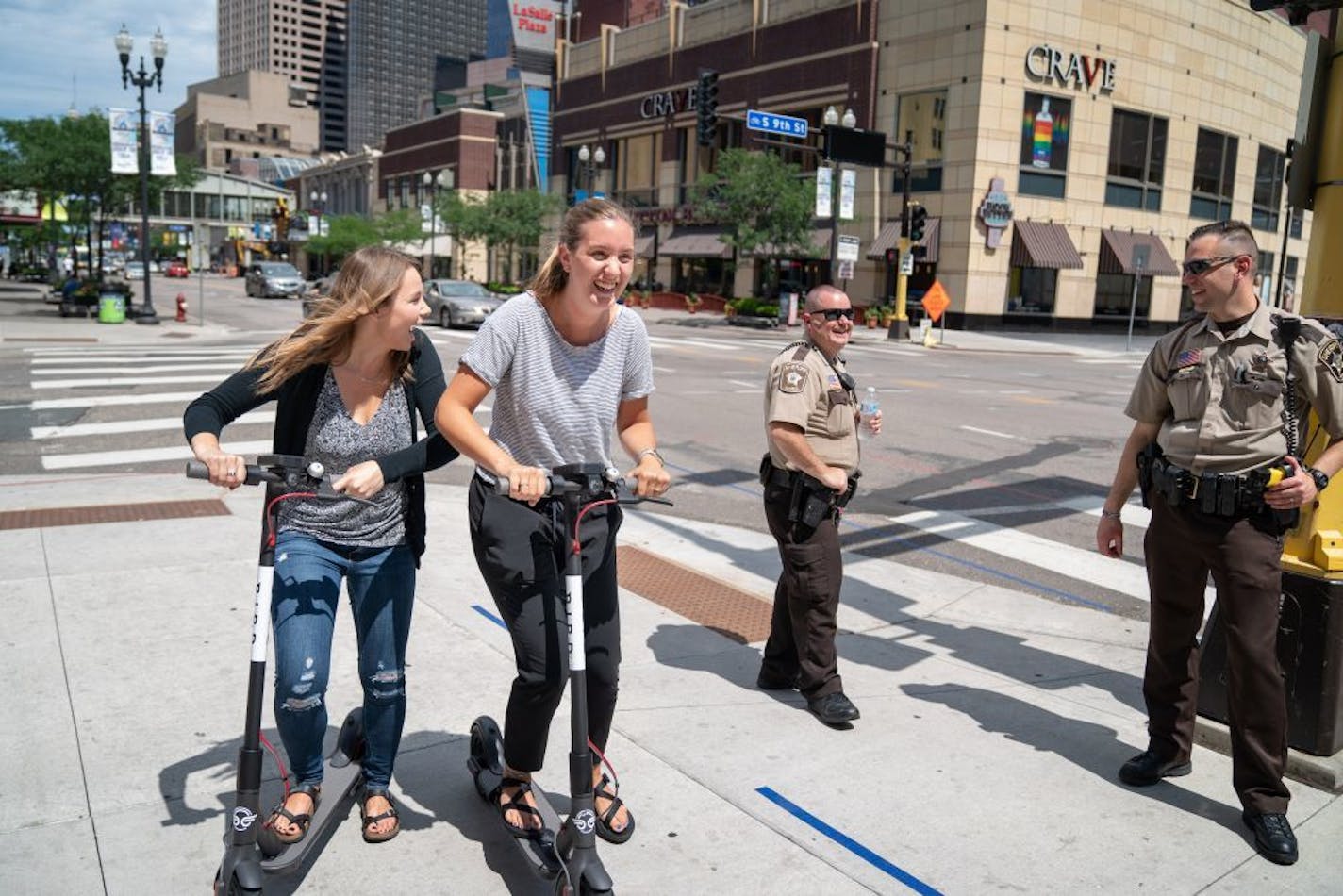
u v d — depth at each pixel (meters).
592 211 2.79
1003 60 34.84
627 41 52.50
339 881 3.00
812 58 41.16
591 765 2.88
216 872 3.00
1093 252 38.44
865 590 6.29
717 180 38.50
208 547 6.36
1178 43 39.31
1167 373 3.59
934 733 4.18
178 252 116.81
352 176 94.38
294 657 2.88
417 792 3.54
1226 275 3.35
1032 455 11.48
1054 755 4.02
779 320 37.12
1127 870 3.22
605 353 3.02
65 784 3.48
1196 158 41.50
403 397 3.11
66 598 5.34
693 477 9.75
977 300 36.03
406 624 3.15
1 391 13.69
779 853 3.24
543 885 3.02
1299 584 3.82
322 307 2.90
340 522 3.02
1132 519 8.65
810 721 4.26
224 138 181.25
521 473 2.69
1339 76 4.04
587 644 3.03
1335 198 4.09
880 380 18.97
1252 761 3.40
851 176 33.12
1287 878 3.21
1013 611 5.98
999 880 3.13
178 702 4.13
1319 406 3.38
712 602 5.86
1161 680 3.78
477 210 57.53
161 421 11.69
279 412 3.04
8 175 32.94
